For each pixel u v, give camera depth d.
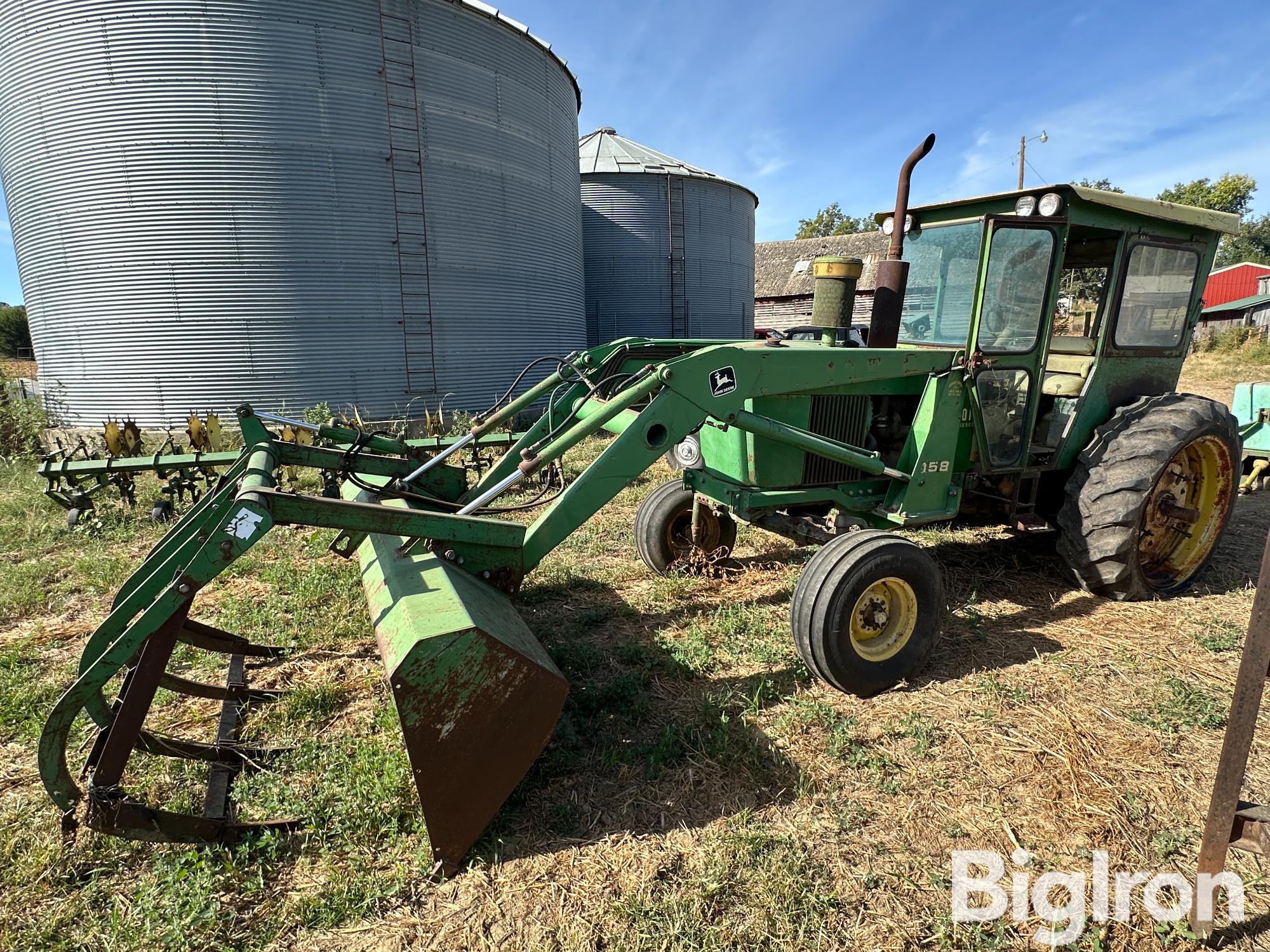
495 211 11.61
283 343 10.02
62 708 2.22
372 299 10.45
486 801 2.36
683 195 18.16
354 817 2.54
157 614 2.25
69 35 9.16
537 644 2.67
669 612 4.37
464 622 2.28
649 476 8.01
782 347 3.91
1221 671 3.59
